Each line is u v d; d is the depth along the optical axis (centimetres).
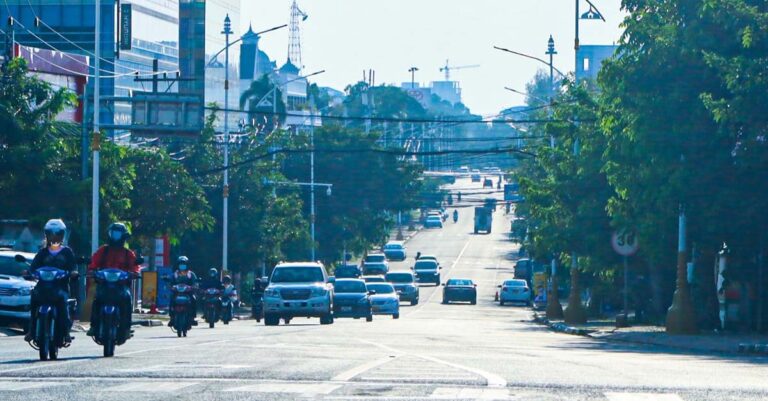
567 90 14538
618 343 8156
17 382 3641
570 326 11788
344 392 3388
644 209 9894
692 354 6469
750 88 8044
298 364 4544
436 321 13962
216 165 18300
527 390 3522
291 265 11938
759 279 9550
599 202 12475
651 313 12988
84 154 11444
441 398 3234
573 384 3750
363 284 13912
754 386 3822
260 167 18662
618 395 3403
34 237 10919
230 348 5775
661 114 8888
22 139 10838
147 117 14362
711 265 10350
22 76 10962
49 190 11012
